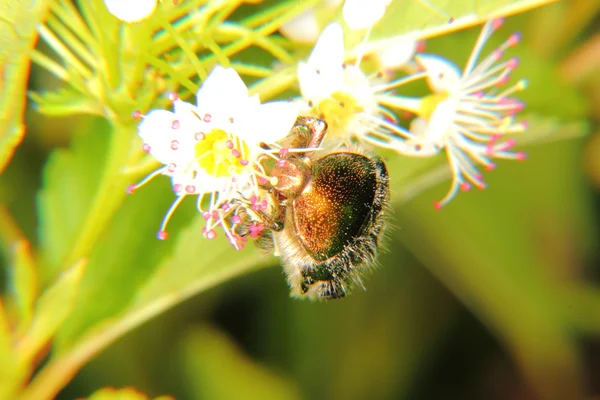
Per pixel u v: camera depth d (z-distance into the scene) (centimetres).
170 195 9
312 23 8
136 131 8
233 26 8
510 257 10
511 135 9
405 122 9
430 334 11
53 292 8
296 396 10
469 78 9
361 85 8
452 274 10
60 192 9
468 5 8
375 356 11
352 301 11
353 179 8
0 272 10
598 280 11
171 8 8
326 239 8
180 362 10
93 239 8
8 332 8
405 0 8
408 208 10
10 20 7
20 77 7
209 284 9
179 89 8
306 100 8
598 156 11
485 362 11
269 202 8
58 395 10
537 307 10
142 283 9
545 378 11
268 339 11
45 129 10
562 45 11
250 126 7
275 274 11
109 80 8
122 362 10
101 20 8
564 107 10
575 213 11
